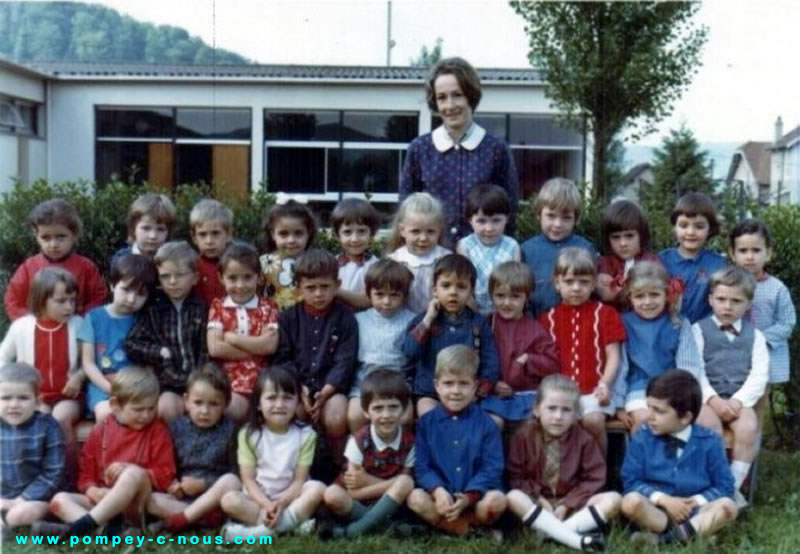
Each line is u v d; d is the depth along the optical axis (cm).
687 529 411
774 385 589
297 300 493
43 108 1927
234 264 464
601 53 1229
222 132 1912
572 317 472
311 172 1894
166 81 1900
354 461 430
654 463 426
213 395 434
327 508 430
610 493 422
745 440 452
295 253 504
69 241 510
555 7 1229
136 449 431
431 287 482
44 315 470
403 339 472
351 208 503
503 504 417
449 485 427
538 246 505
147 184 682
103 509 409
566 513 426
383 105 1872
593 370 466
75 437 456
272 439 436
